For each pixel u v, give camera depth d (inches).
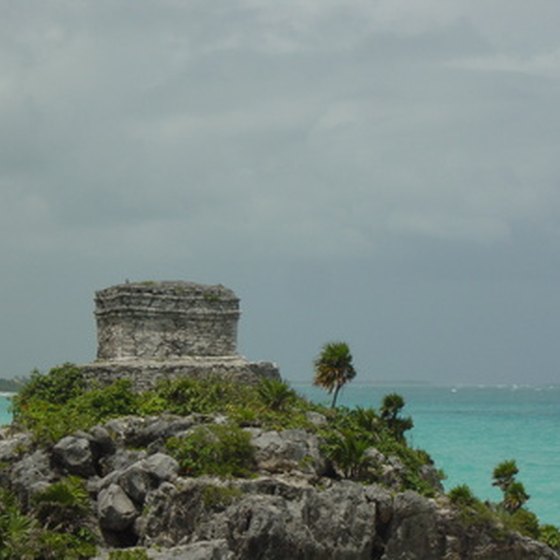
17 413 4003.4
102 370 4097.0
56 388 4082.2
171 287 4227.4
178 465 3417.8
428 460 4163.4
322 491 3432.6
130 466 3469.5
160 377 4067.4
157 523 3324.3
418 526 3506.4
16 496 3474.4
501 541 3580.2
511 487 4067.4
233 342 4320.9
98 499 3447.3
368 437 3897.6
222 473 3393.2
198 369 4109.3
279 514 3243.1
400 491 3612.2
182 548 3102.9
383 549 3484.3
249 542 3196.4
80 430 3644.2
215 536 3230.8
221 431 3511.3
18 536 3154.5
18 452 3585.1
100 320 4323.3
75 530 3344.0
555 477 6230.3
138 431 3683.6
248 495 3292.3
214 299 4274.1
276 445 3543.3
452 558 3535.9
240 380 4148.6
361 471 3654.0
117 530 3388.3
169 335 4210.1
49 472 3526.1
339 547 3373.5
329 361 4156.0
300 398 4170.8
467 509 3577.8
